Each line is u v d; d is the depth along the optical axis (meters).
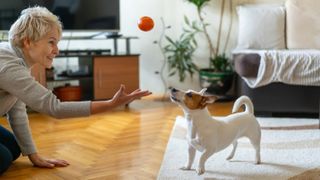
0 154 1.68
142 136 2.44
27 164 1.93
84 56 3.31
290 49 3.47
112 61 3.38
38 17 1.41
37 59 1.46
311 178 1.69
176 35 3.98
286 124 2.71
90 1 3.48
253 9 3.61
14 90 1.37
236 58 3.02
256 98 2.98
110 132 2.55
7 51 1.46
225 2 3.89
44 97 1.33
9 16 3.22
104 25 3.56
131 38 3.58
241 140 2.26
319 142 2.24
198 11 3.78
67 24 3.44
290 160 1.93
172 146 2.17
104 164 1.93
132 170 1.84
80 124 2.78
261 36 3.52
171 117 2.98
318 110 2.91
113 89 3.42
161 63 4.01
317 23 3.49
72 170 1.85
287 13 3.57
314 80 2.81
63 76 3.40
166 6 3.94
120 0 3.80
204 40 3.96
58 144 2.28
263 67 2.86
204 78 3.66
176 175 1.73
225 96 3.67
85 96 3.50
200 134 1.66
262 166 1.85
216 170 1.80
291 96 2.92
